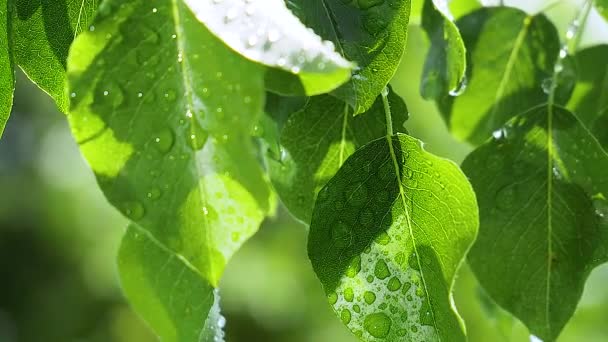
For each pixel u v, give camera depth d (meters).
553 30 0.53
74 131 0.39
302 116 0.47
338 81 0.39
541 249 0.49
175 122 0.39
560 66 0.53
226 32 0.38
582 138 0.48
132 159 0.39
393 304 0.42
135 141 0.39
